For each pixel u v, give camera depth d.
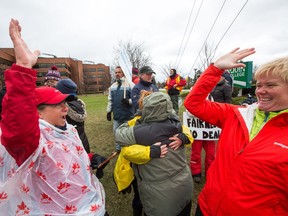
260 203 1.25
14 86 1.00
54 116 1.41
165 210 1.89
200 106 1.65
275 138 1.22
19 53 1.05
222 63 1.54
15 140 1.04
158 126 1.87
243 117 1.44
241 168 1.30
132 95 3.87
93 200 1.45
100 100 26.27
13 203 1.18
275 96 1.24
